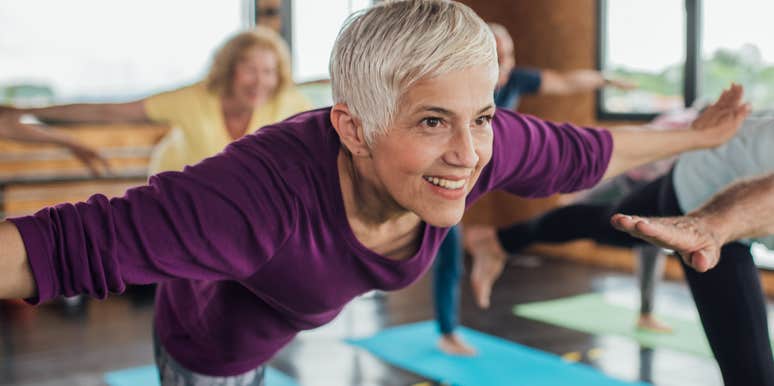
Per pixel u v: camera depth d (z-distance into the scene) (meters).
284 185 1.16
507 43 3.30
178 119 2.53
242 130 2.60
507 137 1.37
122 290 1.06
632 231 1.17
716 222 1.25
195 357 1.56
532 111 6.19
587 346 3.74
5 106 2.40
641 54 5.45
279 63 2.55
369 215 1.25
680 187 1.86
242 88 2.51
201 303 1.49
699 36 5.07
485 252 2.70
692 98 5.12
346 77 1.07
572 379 3.25
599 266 5.70
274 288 1.30
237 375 1.58
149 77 5.42
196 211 1.08
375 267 1.28
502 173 1.36
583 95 5.83
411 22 1.01
